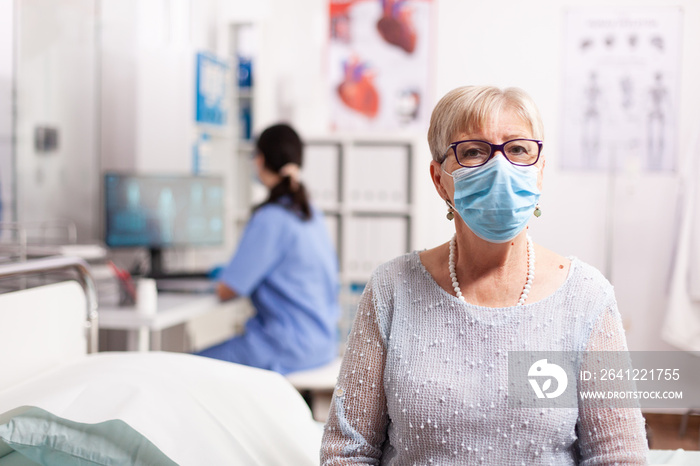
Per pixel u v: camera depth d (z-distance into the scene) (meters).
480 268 0.92
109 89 3.09
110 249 2.99
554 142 3.49
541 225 3.51
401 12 3.69
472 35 3.61
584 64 3.46
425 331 0.91
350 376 0.95
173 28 3.14
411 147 3.33
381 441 0.97
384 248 3.32
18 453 1.06
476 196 0.86
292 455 1.18
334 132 3.75
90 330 1.46
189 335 2.95
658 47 3.39
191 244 2.91
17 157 2.54
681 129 3.37
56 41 2.73
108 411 1.03
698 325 2.76
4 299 1.18
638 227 3.41
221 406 1.18
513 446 0.87
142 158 3.14
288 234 2.28
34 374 1.26
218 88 3.31
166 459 1.00
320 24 3.75
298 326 2.27
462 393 0.87
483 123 0.88
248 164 3.69
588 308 0.89
